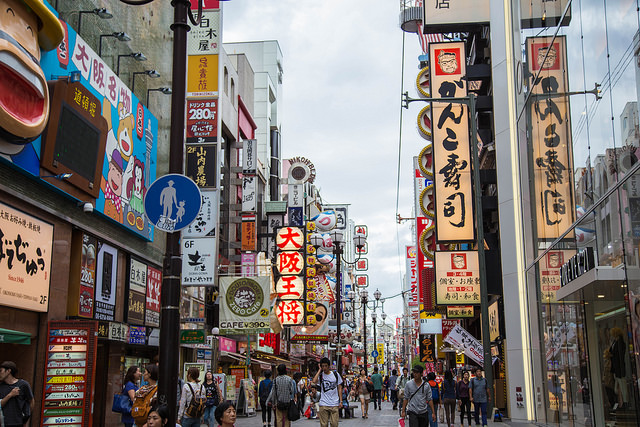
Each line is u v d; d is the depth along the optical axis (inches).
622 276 501.0
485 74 1227.2
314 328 1800.0
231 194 1409.9
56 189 617.0
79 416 583.5
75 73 621.6
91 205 658.2
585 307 637.9
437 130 1216.2
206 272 952.9
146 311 878.4
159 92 975.6
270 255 1658.5
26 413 391.2
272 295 1470.2
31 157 572.1
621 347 526.6
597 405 610.2
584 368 652.1
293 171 2760.8
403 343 5206.7
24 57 528.4
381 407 1610.5
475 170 886.4
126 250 812.6
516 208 1082.1
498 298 1162.0
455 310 1216.8
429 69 1240.2
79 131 653.9
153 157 914.1
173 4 367.2
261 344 1640.0
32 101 550.3
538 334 904.3
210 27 1113.4
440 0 1258.0
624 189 489.4
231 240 1385.3
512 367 1031.0
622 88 487.5
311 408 1127.6
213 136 1069.1
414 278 2596.0
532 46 855.7
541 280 852.6
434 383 871.1
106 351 749.9
